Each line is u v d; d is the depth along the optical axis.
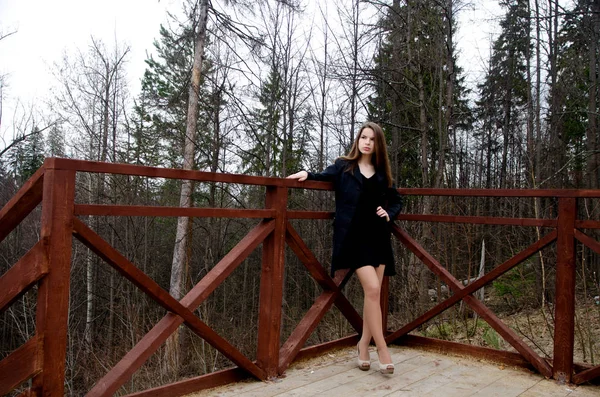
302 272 12.05
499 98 13.58
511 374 2.70
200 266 12.47
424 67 9.92
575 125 10.77
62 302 1.60
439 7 9.54
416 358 3.03
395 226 3.29
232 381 2.47
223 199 11.98
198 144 10.80
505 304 7.54
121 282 11.41
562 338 2.56
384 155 2.72
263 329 2.57
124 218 11.99
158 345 1.98
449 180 9.80
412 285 6.03
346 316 3.22
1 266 11.48
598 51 9.89
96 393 1.78
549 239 2.60
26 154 12.12
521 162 10.10
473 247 6.58
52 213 1.57
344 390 2.41
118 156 12.47
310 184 2.67
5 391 1.54
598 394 2.38
